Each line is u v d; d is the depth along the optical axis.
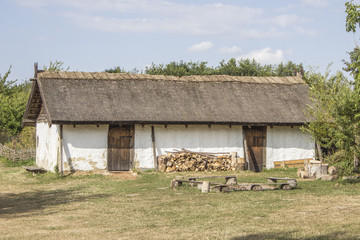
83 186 21.48
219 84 28.80
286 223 11.72
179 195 17.41
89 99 25.19
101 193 19.22
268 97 28.56
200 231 11.22
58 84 25.64
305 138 28.27
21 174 25.70
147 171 25.44
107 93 26.00
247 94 28.47
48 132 26.66
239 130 27.25
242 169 26.52
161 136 26.09
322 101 22.69
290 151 28.05
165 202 15.89
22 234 11.68
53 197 18.55
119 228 12.00
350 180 20.14
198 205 15.02
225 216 13.01
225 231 11.05
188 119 25.53
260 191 17.66
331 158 22.98
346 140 19.31
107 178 23.73
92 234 11.38
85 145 24.80
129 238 10.75
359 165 22.05
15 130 39.28
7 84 52.41
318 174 21.81
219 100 27.45
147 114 25.20
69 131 24.55
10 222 13.48
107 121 24.16
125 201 16.70
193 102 26.88
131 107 25.42
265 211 13.54
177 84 28.08
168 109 25.91
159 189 19.45
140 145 25.77
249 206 14.41
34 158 32.81
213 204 15.05
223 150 26.94
